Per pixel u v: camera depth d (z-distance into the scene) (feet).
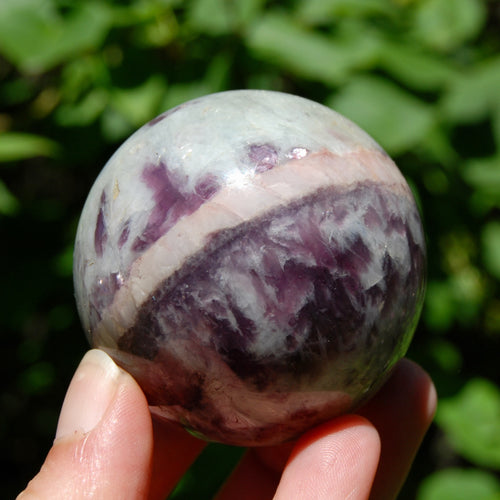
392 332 0.64
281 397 0.63
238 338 0.61
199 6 0.84
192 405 0.64
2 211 0.87
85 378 0.65
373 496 0.79
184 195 0.62
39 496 0.62
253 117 0.64
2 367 1.01
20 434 1.17
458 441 0.82
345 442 0.66
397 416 0.78
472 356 1.01
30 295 0.87
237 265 0.61
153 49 0.85
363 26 0.89
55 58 0.82
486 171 0.84
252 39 0.83
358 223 0.63
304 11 0.88
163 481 0.81
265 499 0.81
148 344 0.63
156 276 0.62
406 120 0.83
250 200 0.61
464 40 1.00
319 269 0.61
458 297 0.93
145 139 0.65
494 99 0.84
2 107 1.00
